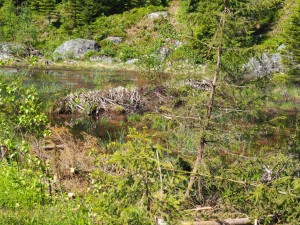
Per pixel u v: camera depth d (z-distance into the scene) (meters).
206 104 7.78
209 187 8.01
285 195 6.94
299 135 9.06
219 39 7.58
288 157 8.52
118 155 5.90
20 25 57.09
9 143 7.78
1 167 8.51
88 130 17.03
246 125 7.85
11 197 7.39
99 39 58.00
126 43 57.03
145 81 25.62
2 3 69.19
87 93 20.86
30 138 9.41
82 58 50.41
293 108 22.25
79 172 9.12
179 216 6.02
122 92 20.81
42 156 8.43
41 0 63.50
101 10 64.69
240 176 7.43
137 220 5.79
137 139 6.26
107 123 18.36
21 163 8.60
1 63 9.50
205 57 7.95
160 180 5.99
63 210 7.12
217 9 7.55
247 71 8.06
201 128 7.75
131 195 5.95
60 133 10.99
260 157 8.15
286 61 31.61
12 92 8.25
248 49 7.62
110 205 6.00
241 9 7.51
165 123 8.12
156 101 19.70
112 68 43.41
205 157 7.84
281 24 49.53
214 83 7.74
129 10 65.44
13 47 48.22
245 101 7.77
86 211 7.07
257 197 6.91
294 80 30.03
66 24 61.34
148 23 60.25
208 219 7.41
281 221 7.19
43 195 7.61
